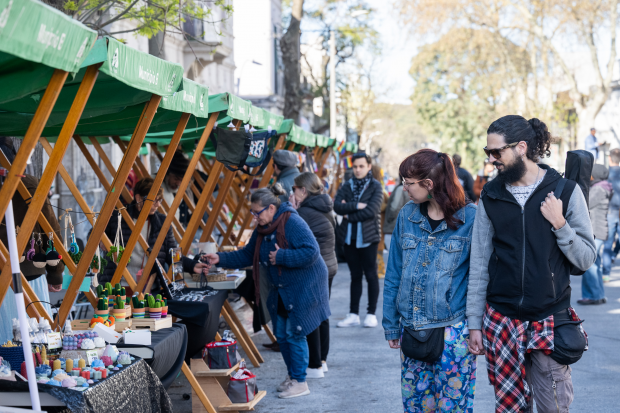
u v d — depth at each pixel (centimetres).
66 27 239
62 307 380
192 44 1733
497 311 312
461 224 329
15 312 438
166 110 482
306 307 532
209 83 2016
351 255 824
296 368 547
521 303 303
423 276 330
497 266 312
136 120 508
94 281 431
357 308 838
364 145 5447
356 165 809
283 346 550
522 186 311
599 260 923
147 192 550
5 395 285
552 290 300
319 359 601
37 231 453
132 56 323
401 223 347
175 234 738
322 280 540
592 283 924
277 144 860
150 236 560
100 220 382
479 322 319
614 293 1020
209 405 466
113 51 302
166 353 387
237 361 510
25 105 398
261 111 657
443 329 328
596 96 2973
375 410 510
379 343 744
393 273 353
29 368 270
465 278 331
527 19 3116
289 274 528
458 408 328
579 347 300
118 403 300
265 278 642
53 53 234
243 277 631
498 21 3316
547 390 308
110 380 297
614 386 557
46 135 557
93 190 1309
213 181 578
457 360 326
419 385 343
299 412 506
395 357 680
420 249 335
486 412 502
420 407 345
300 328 532
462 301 329
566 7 2862
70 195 1198
